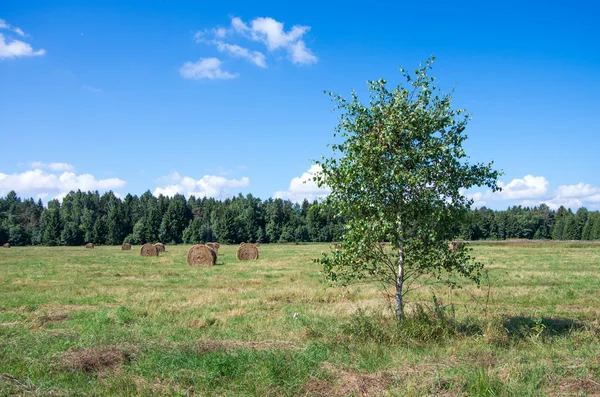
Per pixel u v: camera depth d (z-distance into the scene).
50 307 13.73
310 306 13.32
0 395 6.20
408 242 9.84
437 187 9.38
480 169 9.58
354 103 9.69
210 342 8.31
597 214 107.19
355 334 8.98
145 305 13.76
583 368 6.99
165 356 7.52
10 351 8.11
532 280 20.08
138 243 99.25
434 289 16.55
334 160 9.70
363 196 9.43
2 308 13.55
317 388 6.48
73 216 108.81
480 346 8.47
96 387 6.54
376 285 17.38
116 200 132.12
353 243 9.26
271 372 6.79
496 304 14.05
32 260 36.69
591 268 26.27
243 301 14.26
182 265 31.22
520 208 136.62
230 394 6.29
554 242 66.88
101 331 9.80
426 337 8.94
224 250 61.91
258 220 107.25
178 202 108.44
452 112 9.50
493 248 53.38
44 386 6.52
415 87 9.61
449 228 9.69
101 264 32.09
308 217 105.19
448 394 6.21
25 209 119.94
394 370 7.08
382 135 9.29
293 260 34.97
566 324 10.69
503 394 6.18
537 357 7.79
